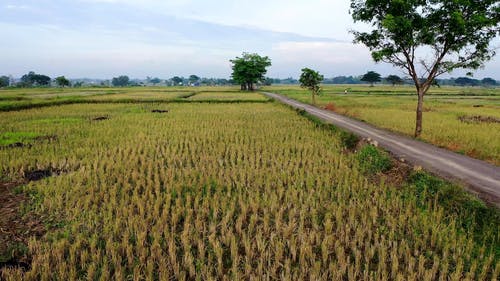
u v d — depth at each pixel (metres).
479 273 6.92
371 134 21.48
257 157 15.53
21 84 149.88
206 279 6.58
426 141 19.06
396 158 14.86
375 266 7.09
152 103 46.94
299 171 13.64
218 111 36.59
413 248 7.79
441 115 32.91
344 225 8.78
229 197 10.66
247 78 106.81
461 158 14.84
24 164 13.65
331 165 14.55
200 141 19.09
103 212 9.20
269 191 10.91
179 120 28.38
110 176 12.41
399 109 40.34
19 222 8.91
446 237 7.93
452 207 9.66
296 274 6.45
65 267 6.68
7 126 23.94
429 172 12.47
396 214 9.63
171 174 12.53
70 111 35.09
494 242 8.05
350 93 86.12
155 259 7.15
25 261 7.15
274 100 52.94
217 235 8.28
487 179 11.67
